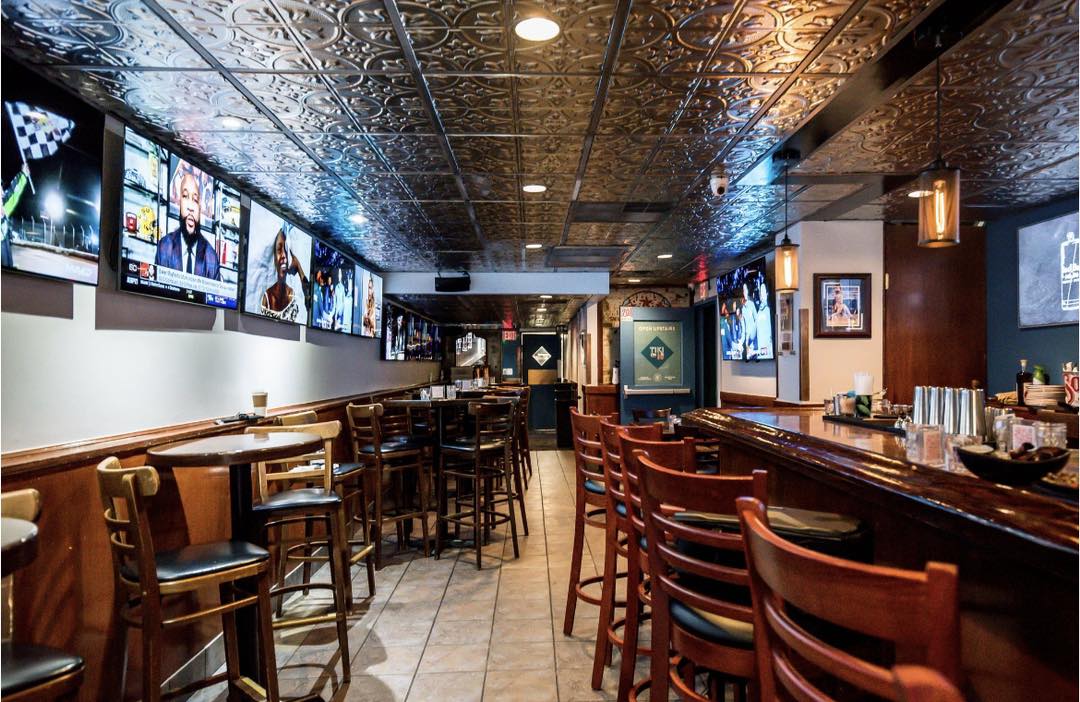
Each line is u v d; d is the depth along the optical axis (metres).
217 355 3.84
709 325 10.25
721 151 3.67
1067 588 1.25
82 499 2.32
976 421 2.25
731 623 1.61
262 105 2.90
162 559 2.17
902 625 0.81
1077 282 5.01
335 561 2.82
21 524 1.34
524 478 7.09
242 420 3.61
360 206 4.82
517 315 12.10
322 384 5.95
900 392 5.95
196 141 3.35
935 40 2.38
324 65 2.51
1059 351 5.21
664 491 1.61
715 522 1.93
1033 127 3.45
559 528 5.46
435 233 5.88
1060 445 1.77
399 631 3.31
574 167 3.96
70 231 2.46
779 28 2.29
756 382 7.53
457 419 6.70
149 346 3.10
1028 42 2.48
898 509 1.68
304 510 2.84
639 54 2.47
